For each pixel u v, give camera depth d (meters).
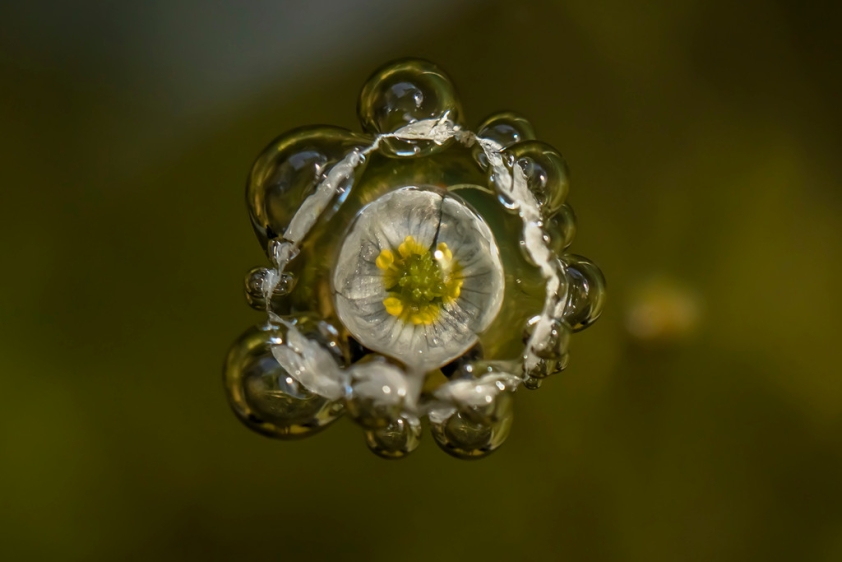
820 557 0.11
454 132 0.11
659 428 0.12
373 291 0.11
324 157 0.11
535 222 0.11
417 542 0.11
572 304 0.11
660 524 0.11
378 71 0.11
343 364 0.10
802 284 0.12
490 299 0.11
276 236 0.11
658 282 0.12
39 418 0.11
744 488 0.12
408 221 0.11
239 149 0.11
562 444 0.12
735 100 0.12
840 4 0.12
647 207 0.12
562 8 0.12
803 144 0.12
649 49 0.12
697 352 0.12
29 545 0.11
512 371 0.11
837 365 0.12
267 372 0.10
